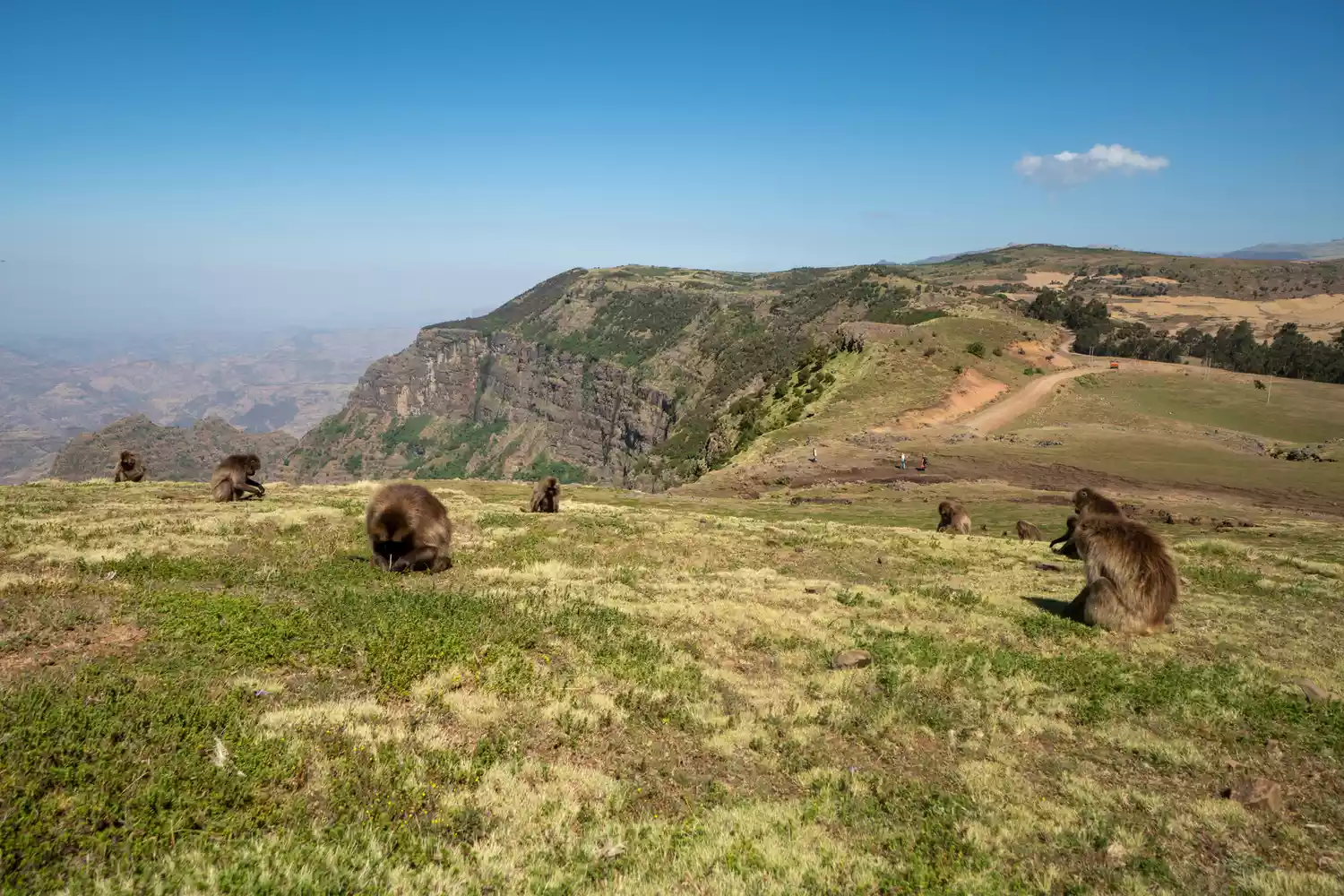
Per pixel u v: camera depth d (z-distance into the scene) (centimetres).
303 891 549
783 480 7125
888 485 6594
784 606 1520
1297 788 916
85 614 981
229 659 912
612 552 1981
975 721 1045
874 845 742
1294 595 2030
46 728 685
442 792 723
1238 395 12369
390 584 1359
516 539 2027
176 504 2145
